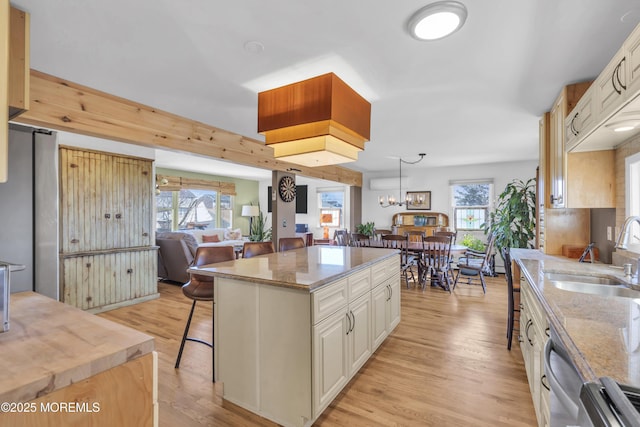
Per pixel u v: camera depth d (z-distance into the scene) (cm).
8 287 99
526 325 226
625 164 214
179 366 251
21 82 160
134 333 98
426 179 708
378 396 210
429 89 258
